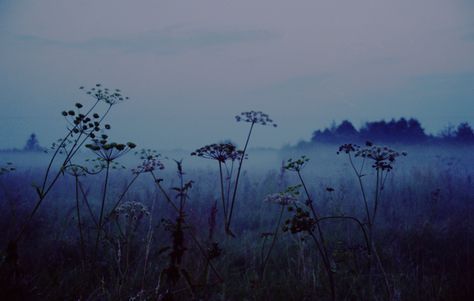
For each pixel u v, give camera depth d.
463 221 6.28
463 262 4.56
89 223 6.10
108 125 3.85
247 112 4.38
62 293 3.58
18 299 3.00
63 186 10.44
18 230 5.55
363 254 4.54
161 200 7.57
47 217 6.52
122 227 4.84
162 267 4.32
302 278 4.01
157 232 5.56
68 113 3.65
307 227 3.41
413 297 3.56
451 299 3.52
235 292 3.80
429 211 7.48
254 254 4.87
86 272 3.95
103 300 3.38
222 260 4.59
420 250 5.19
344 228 6.23
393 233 5.96
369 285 3.83
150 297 3.30
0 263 3.18
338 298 3.68
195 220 5.31
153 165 3.90
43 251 4.73
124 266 4.32
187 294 3.57
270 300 3.63
